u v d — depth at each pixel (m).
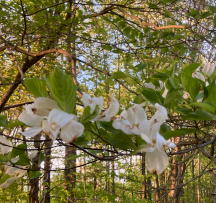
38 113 0.63
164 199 8.47
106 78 4.05
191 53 3.12
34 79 0.66
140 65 1.71
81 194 5.16
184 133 0.75
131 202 4.82
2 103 3.93
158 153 0.70
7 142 0.94
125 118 0.79
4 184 0.98
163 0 2.72
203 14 2.35
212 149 1.52
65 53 2.48
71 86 0.60
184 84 0.92
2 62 5.08
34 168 1.03
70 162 4.57
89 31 4.52
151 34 2.81
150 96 0.95
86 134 0.96
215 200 2.02
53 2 2.85
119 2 3.95
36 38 3.27
